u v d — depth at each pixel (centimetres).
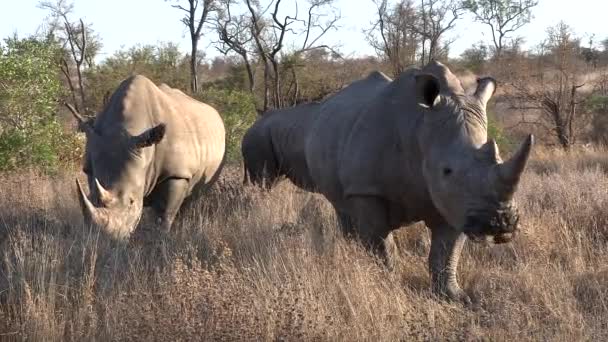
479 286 938
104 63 4541
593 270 957
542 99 3641
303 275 838
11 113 1912
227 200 1295
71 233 1007
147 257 941
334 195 1073
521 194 1355
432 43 5397
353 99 1094
